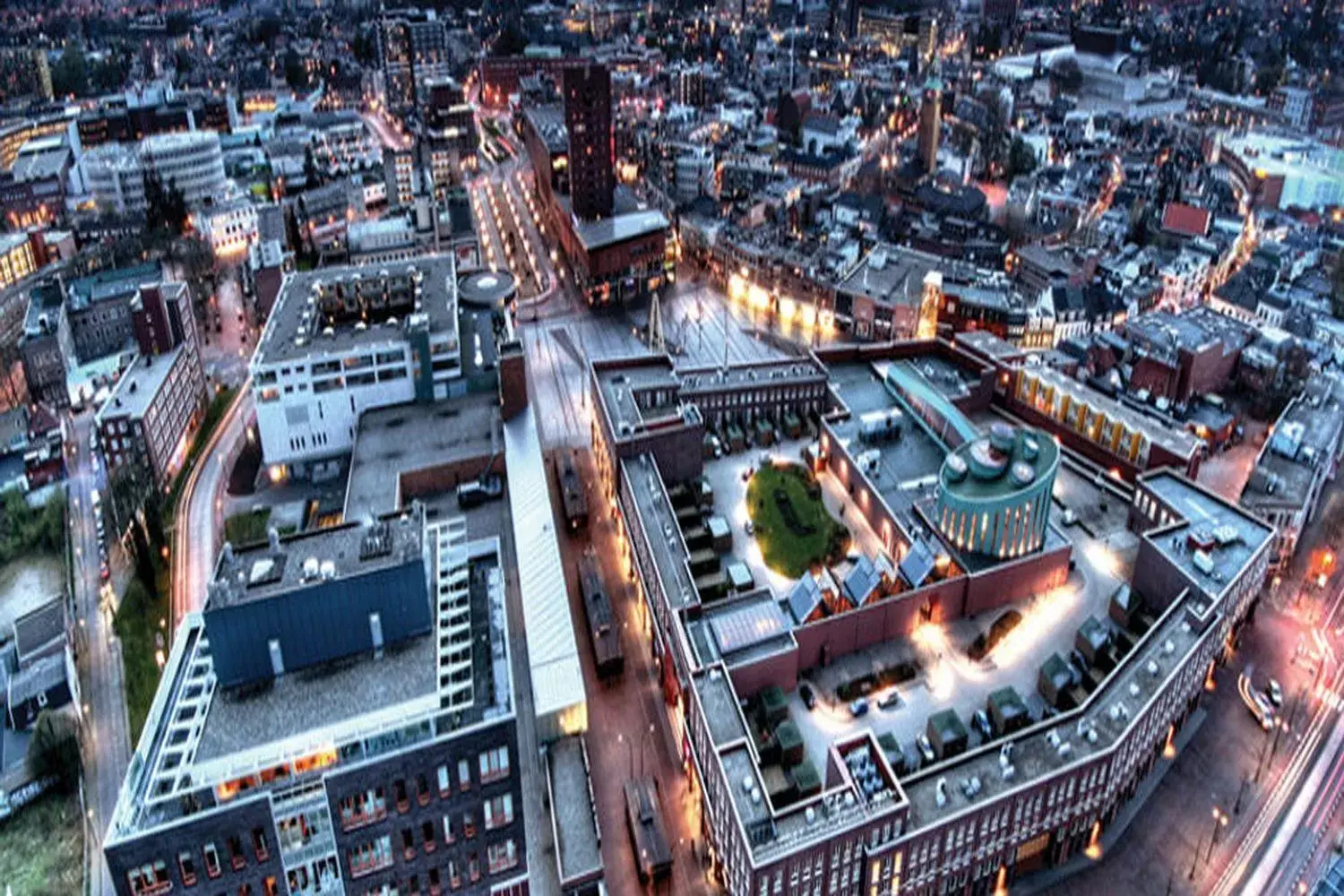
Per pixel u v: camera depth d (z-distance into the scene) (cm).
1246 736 14100
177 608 16688
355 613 9350
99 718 14725
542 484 17800
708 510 18400
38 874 12456
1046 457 16075
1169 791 13262
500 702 9238
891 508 17275
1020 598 16012
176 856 8238
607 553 17912
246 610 8894
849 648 14900
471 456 18225
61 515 19075
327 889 9019
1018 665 14725
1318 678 15100
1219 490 19538
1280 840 12544
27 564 18275
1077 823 12144
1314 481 18338
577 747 13175
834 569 16938
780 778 12900
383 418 19762
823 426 19662
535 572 15488
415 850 9219
